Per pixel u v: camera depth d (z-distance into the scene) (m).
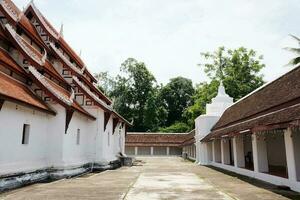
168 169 22.47
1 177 10.79
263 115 14.54
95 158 20.98
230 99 31.72
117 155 27.94
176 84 74.56
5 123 11.38
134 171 20.45
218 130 24.09
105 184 12.98
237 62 44.00
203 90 46.50
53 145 15.49
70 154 17.06
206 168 23.45
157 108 66.44
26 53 14.73
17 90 12.89
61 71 20.59
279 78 16.17
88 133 21.11
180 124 64.31
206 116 29.91
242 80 43.59
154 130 63.66
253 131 12.71
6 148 11.39
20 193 10.27
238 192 10.68
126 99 66.44
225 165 22.19
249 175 16.25
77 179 15.05
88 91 21.03
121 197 9.53
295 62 24.53
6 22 14.86
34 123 13.96
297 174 10.88
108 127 23.39
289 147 11.34
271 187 12.05
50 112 14.92
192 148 39.50
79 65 24.94
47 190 11.03
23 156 12.75
